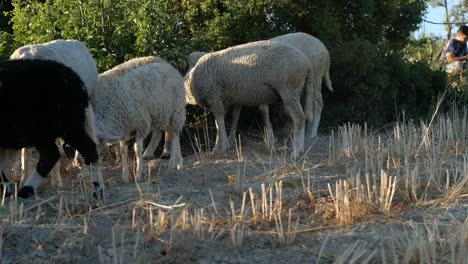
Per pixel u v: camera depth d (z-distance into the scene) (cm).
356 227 512
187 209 554
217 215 555
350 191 587
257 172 750
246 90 889
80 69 702
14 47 945
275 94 891
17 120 580
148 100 725
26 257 458
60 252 461
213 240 485
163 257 457
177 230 499
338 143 868
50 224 516
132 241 485
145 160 854
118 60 948
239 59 882
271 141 943
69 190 656
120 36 954
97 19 950
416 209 560
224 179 716
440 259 441
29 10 994
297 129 886
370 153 786
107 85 704
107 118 693
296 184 660
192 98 930
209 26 1095
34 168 669
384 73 1196
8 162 652
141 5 952
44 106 585
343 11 1188
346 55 1111
